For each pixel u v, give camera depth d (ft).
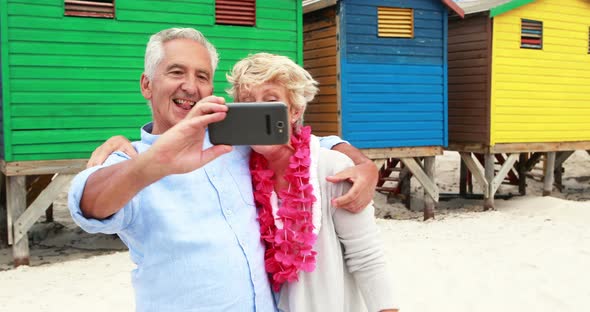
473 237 33.12
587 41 47.67
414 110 40.32
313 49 41.19
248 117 5.60
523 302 21.17
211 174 6.75
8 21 27.30
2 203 34.32
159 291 6.46
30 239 35.09
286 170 7.47
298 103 7.38
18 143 27.76
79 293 22.66
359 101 38.22
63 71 28.68
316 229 7.15
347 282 7.85
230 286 6.50
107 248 32.60
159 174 5.06
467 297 21.72
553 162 50.11
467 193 52.37
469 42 44.93
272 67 7.16
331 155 7.70
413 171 40.81
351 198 7.13
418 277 24.36
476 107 44.47
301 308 7.16
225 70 33.06
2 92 27.61
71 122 28.94
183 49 6.88
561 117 46.65
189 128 4.91
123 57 30.09
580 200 51.44
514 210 44.14
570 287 22.85
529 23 44.73
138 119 30.60
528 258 27.50
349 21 37.70
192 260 6.40
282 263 7.03
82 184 5.53
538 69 45.21
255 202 7.50
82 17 29.04
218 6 32.78
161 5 30.99
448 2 40.24
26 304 21.35
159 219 6.37
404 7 39.58
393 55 39.34
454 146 46.80
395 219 42.14
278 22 34.50
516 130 44.52
